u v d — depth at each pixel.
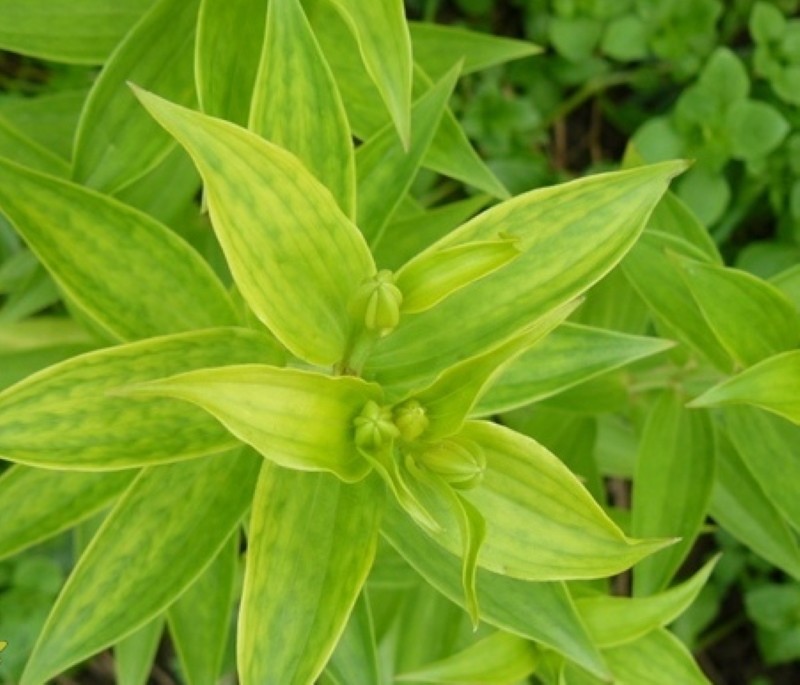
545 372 0.64
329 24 0.73
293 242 0.59
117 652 0.75
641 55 1.08
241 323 0.67
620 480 1.16
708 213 1.03
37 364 0.76
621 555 0.59
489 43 0.80
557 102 1.16
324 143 0.62
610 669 0.70
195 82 0.69
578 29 1.09
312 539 0.60
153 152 0.70
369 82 0.73
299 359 0.64
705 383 0.76
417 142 0.67
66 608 0.63
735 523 0.78
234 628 0.92
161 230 0.64
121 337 0.65
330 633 0.59
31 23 0.72
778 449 0.72
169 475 0.64
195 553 0.64
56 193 0.63
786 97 1.06
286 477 0.61
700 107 1.03
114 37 0.73
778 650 1.08
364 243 0.59
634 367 0.80
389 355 0.62
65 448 0.60
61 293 0.75
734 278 0.67
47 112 0.80
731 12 1.14
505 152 1.11
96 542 0.63
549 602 0.63
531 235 0.61
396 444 0.59
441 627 0.78
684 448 0.74
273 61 0.61
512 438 0.59
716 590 1.09
